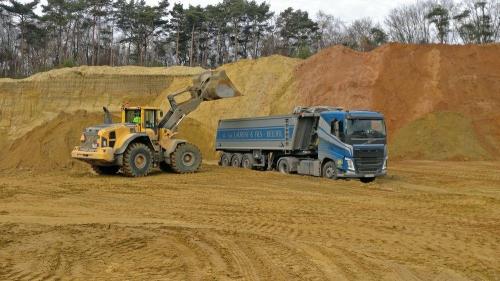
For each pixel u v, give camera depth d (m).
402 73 35.62
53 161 27.25
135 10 67.69
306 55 48.41
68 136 28.95
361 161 18.55
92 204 13.71
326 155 19.67
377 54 37.38
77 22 69.19
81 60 70.12
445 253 8.41
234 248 8.55
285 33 73.44
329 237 9.55
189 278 6.80
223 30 71.06
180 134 33.94
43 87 43.38
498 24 59.69
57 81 43.81
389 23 63.97
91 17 69.06
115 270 7.21
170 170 22.52
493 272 7.29
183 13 68.25
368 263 7.65
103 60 71.56
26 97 42.88
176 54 68.81
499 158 29.48
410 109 33.31
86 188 16.80
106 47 72.38
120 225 10.59
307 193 15.77
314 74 39.09
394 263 7.69
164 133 21.70
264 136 23.33
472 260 7.96
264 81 41.16
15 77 63.06
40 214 12.11
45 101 42.97
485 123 32.06
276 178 19.83
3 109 42.09
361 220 11.34
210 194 15.53
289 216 11.83
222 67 45.97
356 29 68.06
